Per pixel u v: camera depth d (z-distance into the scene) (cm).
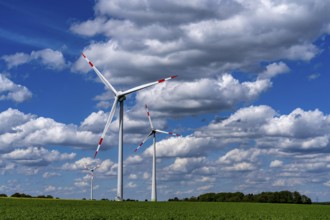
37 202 7288
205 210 5956
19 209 5431
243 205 8106
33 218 4200
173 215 4794
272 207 7431
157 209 5922
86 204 6956
